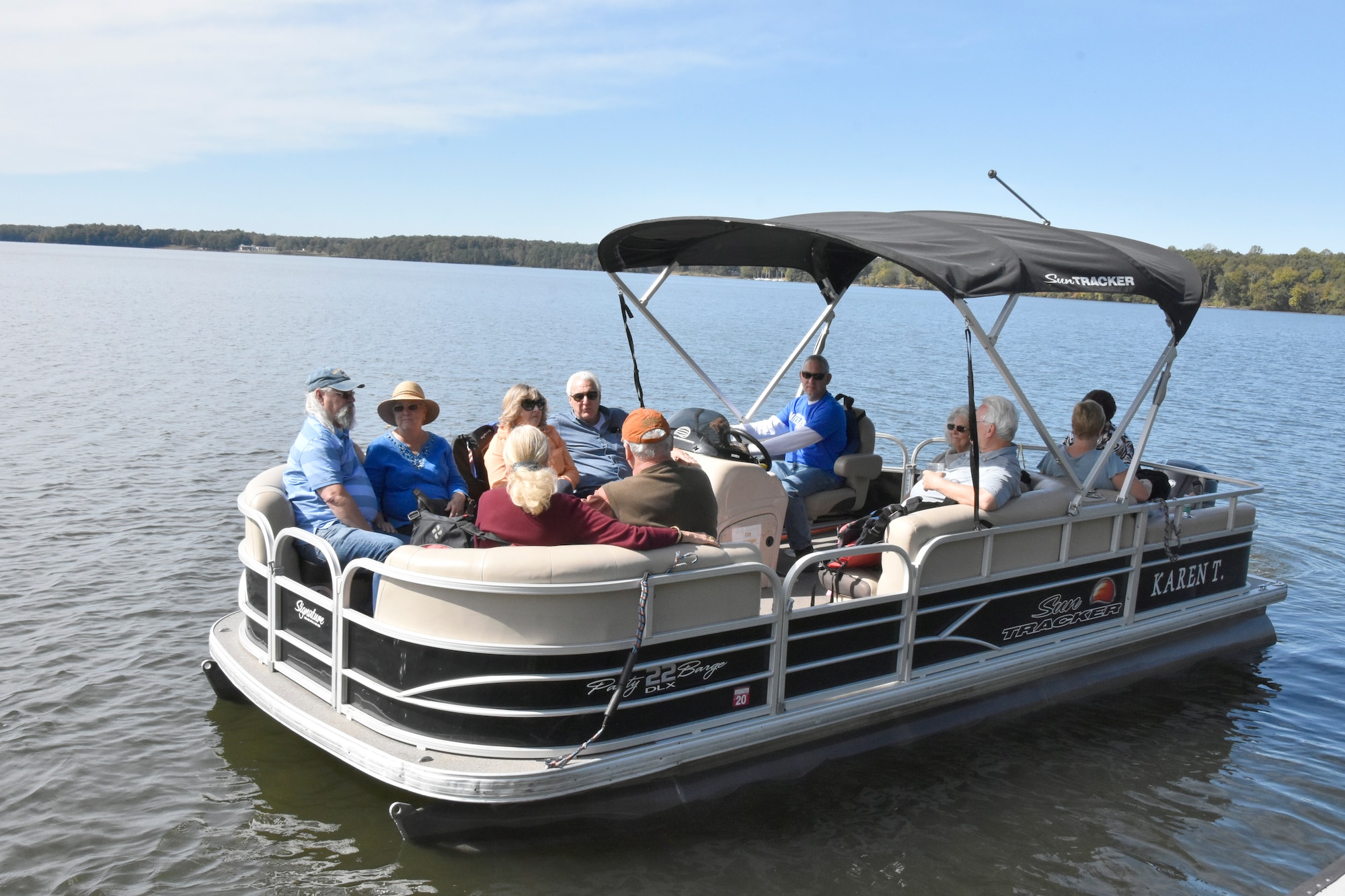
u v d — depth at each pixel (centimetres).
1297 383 2945
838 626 462
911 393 2125
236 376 1997
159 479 1070
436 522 443
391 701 410
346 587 420
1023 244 521
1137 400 560
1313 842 454
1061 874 416
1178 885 415
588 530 406
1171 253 605
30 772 474
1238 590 684
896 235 505
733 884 396
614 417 607
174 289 6212
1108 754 524
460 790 380
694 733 423
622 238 577
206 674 535
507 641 386
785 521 616
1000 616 527
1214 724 569
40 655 609
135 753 496
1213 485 699
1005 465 522
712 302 9931
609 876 397
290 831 428
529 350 2906
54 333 2839
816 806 452
